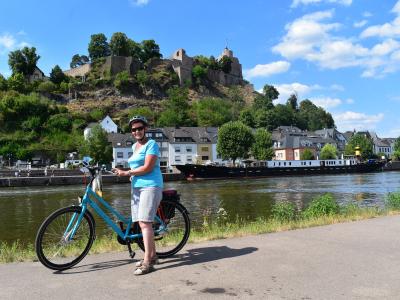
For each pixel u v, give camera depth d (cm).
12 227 1909
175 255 628
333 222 934
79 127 10219
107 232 1405
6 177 5925
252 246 673
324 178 6100
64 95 12350
